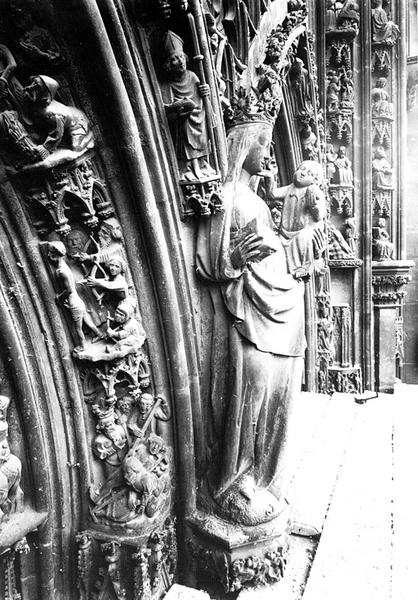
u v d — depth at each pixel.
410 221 7.93
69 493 1.85
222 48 2.05
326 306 5.00
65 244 1.71
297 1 2.93
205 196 1.90
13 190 1.54
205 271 1.99
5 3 1.37
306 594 1.93
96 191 1.72
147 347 1.96
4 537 1.57
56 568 1.87
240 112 2.15
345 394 4.34
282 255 2.20
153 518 1.89
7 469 1.61
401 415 3.94
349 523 2.38
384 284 5.89
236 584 1.96
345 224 5.43
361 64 5.32
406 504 2.53
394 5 5.52
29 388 1.65
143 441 1.96
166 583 2.01
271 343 1.98
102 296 1.78
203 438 2.14
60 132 1.48
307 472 2.86
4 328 1.55
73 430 1.82
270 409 2.07
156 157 1.79
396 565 2.07
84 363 1.81
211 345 2.06
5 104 1.44
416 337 8.21
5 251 1.57
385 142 5.75
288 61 2.89
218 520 2.03
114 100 1.56
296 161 3.86
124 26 1.66
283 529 2.01
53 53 1.48
